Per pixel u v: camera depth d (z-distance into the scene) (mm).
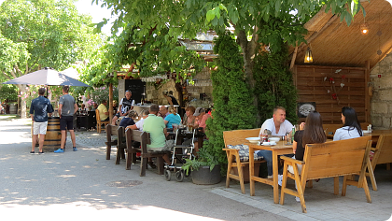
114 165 8461
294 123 6996
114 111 17766
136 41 10477
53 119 10852
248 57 7016
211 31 10297
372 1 6523
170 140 7559
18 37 29547
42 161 9008
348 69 9219
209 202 5160
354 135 5230
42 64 29750
